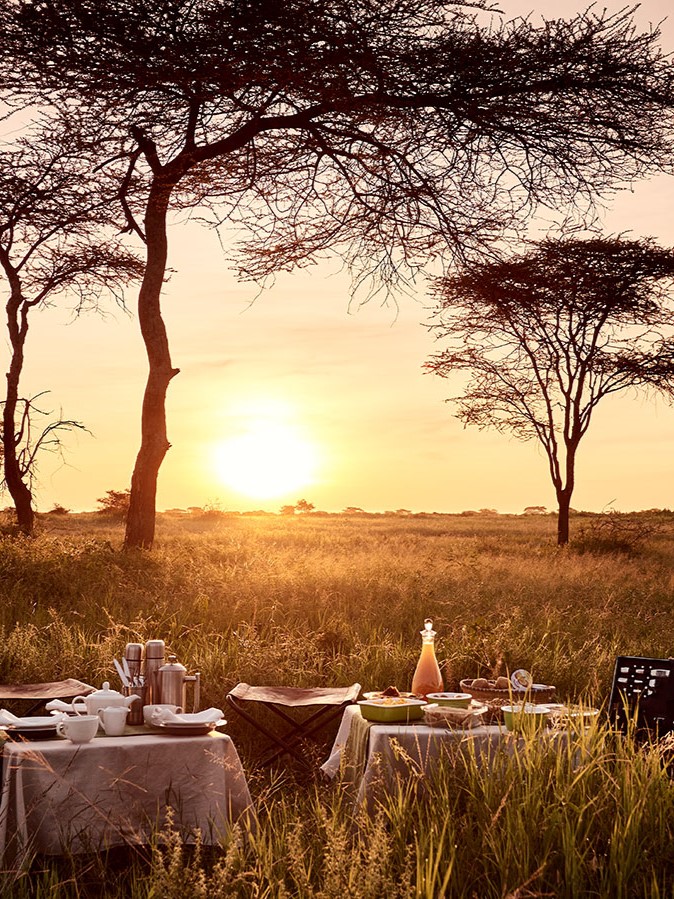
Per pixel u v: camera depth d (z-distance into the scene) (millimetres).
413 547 25641
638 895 3369
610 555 24344
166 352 17922
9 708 6605
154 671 5168
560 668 8125
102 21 10844
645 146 13109
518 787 3959
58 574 12984
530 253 25812
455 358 29219
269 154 14828
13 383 25047
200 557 16484
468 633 8906
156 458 17875
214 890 3373
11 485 25125
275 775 5863
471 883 3482
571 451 28250
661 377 27156
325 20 11047
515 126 13023
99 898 4020
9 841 4270
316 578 13586
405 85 12398
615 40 12070
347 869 3410
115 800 4469
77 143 14227
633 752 4207
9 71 11750
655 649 9719
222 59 11375
